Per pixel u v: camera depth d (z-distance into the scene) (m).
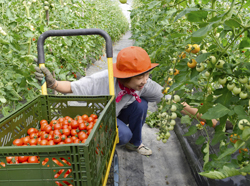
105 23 8.31
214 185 1.54
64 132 1.37
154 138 2.55
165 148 2.34
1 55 2.05
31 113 1.44
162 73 2.41
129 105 1.94
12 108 2.23
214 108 0.84
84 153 0.80
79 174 0.83
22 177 0.86
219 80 0.97
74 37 3.57
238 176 1.51
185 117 1.17
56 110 1.56
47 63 2.39
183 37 1.90
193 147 2.08
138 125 2.04
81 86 1.66
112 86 1.41
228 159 0.95
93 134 0.86
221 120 1.00
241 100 0.93
